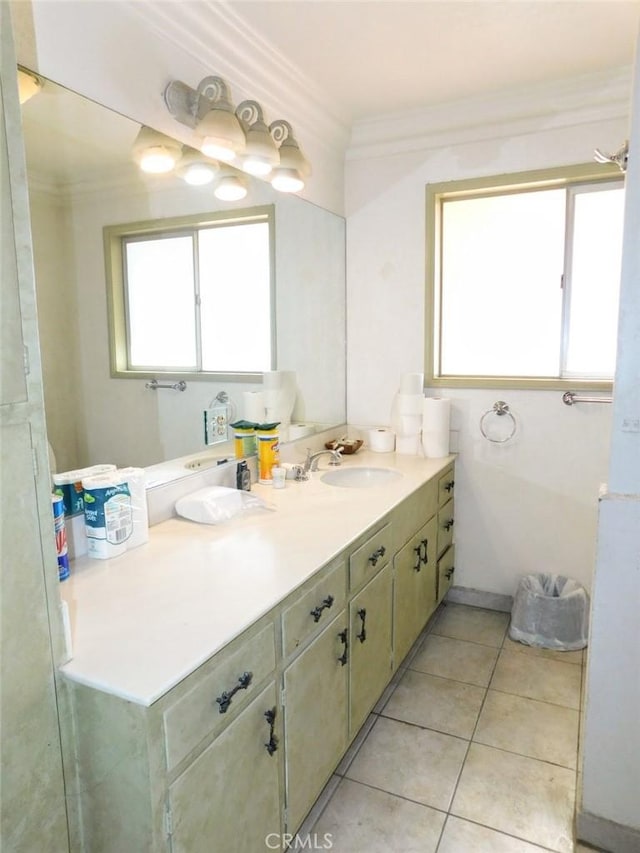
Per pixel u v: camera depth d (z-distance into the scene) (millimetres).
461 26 1896
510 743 1944
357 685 1761
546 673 2352
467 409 2822
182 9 1655
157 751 945
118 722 950
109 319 1637
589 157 2422
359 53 2062
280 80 2176
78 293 1537
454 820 1632
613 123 2369
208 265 1998
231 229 2070
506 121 2525
